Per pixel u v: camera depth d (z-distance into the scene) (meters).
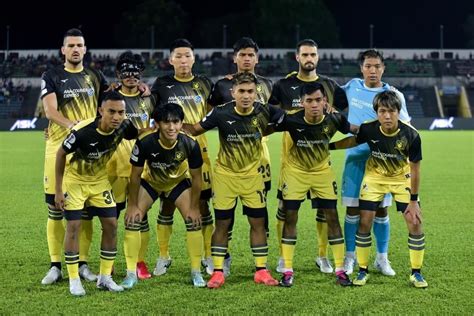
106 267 5.44
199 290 5.38
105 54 44.34
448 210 9.58
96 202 5.46
